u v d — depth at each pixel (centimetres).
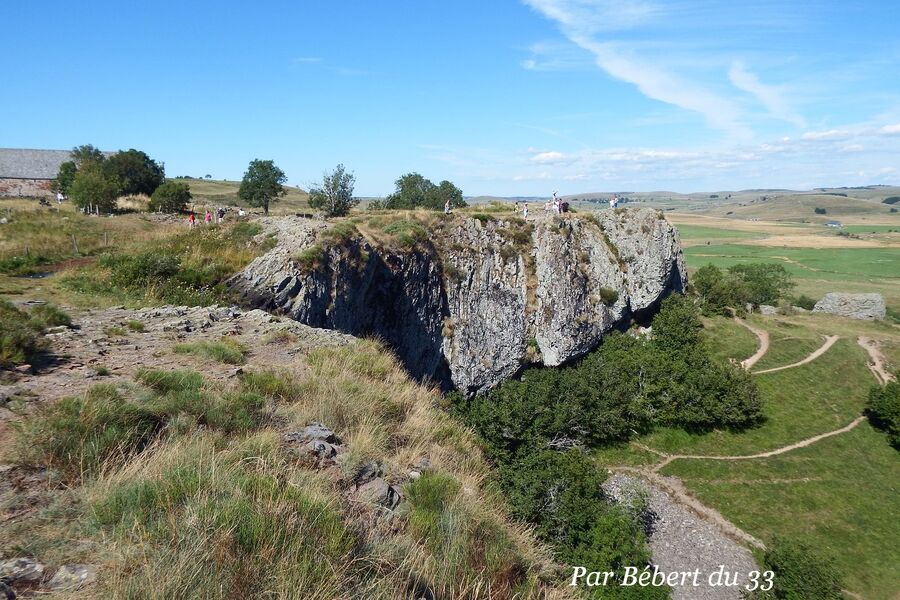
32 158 7244
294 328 1628
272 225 3164
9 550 445
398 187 7244
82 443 625
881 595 2720
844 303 6994
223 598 416
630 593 2103
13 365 938
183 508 524
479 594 562
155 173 6825
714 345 5500
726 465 3753
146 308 1739
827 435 4128
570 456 2714
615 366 4609
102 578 425
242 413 815
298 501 566
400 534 629
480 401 3906
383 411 1051
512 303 4822
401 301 3772
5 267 2447
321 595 449
